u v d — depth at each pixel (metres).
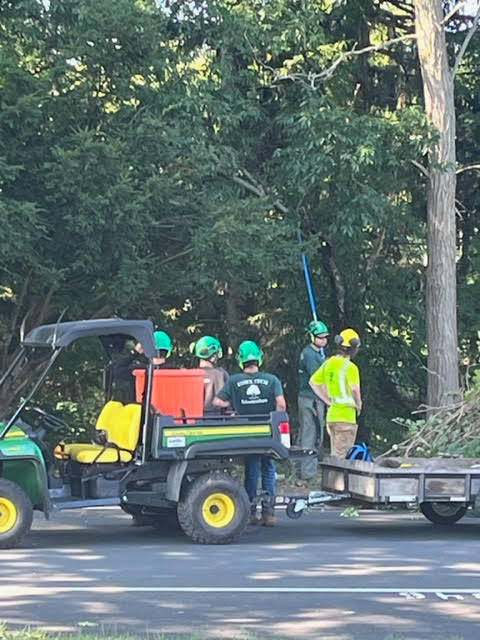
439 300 20.81
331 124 19.52
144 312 20.86
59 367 22.38
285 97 21.12
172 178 18.08
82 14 17.91
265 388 13.05
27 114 17.14
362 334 23.73
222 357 23.52
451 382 20.69
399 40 21.12
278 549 11.52
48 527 13.30
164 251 19.42
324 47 21.45
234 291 20.36
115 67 18.47
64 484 11.89
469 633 7.81
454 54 23.64
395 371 24.52
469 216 24.94
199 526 11.79
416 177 23.08
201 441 11.89
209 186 19.75
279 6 20.45
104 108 18.66
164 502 12.00
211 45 20.28
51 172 17.06
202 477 11.93
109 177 17.25
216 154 19.92
